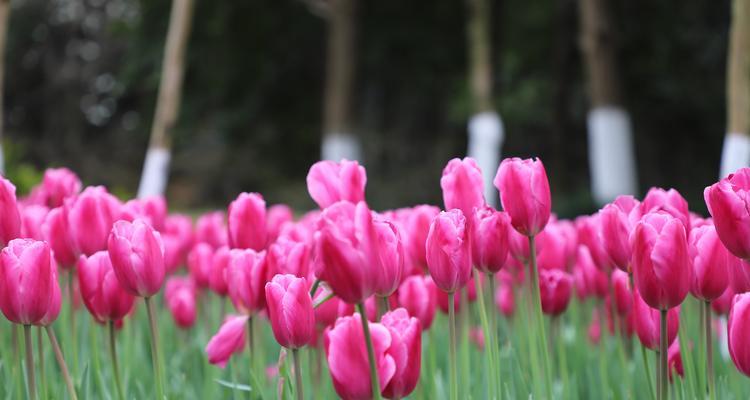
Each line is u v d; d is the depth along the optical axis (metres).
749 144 4.40
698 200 12.34
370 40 20.20
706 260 1.40
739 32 4.04
